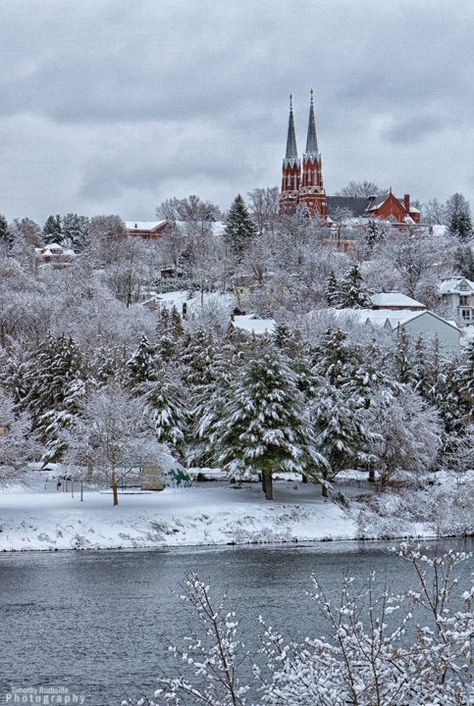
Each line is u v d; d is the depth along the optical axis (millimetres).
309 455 92688
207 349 114625
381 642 20281
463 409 113000
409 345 132250
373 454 97625
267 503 92188
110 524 83875
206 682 39438
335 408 96250
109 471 93812
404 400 103188
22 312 183000
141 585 62938
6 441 89375
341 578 63344
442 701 19656
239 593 59375
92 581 64562
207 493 96438
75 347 110312
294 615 51531
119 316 185750
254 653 40875
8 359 131625
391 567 67688
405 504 93562
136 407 95125
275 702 21094
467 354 112125
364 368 103938
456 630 20234
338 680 20766
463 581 53594
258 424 90500
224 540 83938
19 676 41344
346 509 92062
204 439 101625
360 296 192125
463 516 88688
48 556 76312
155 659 43719
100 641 47250
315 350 125125
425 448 100625
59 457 100188
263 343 117750
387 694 20094
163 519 85812
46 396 109688
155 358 112625
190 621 51500
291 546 82250
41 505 88062
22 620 52438
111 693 38656
